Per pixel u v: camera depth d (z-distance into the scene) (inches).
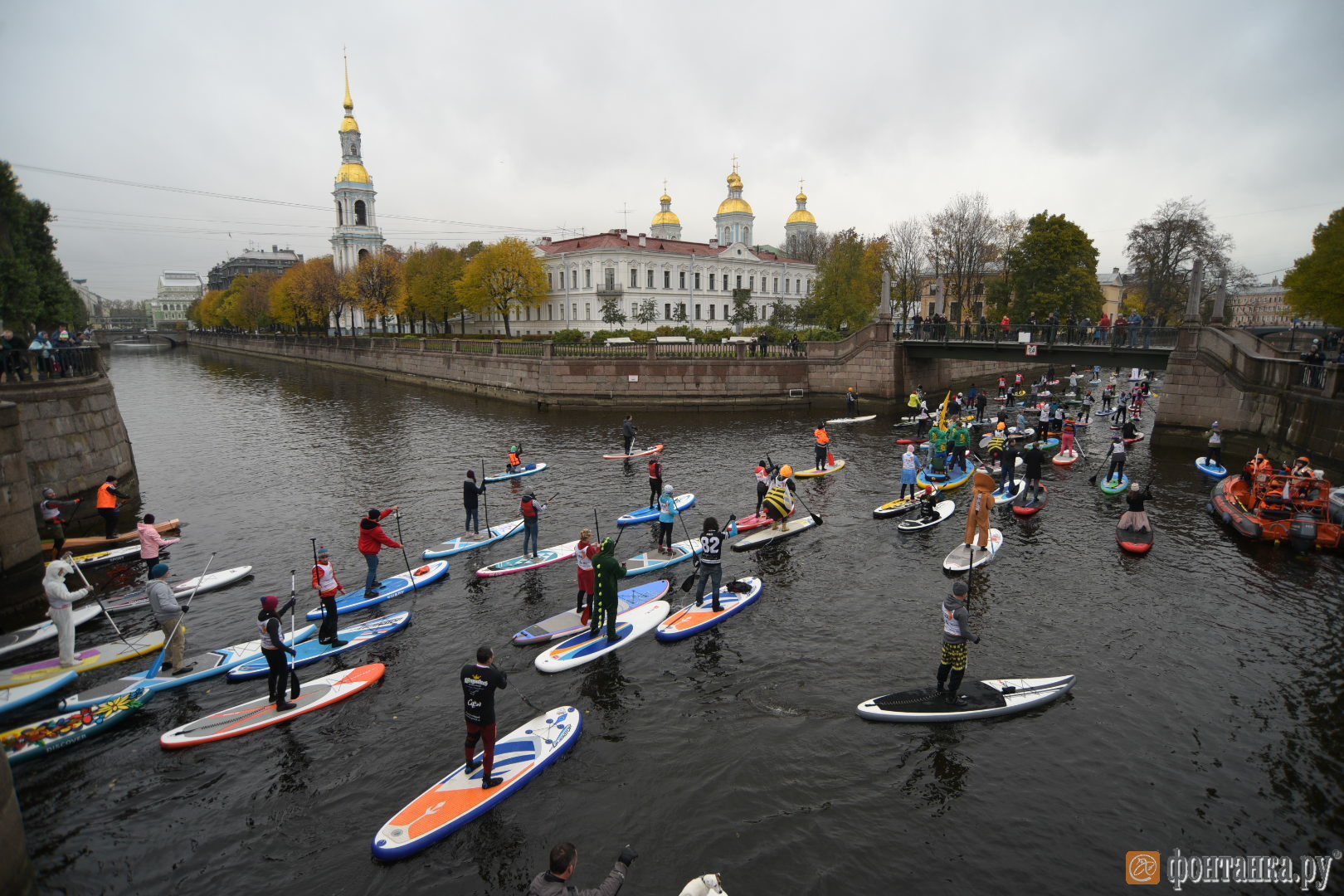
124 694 397.7
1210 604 519.2
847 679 421.7
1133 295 3412.9
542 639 466.6
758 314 3420.3
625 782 333.1
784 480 680.4
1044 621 493.7
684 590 498.0
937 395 1903.3
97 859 294.5
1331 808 314.2
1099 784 330.0
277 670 386.9
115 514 699.4
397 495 863.7
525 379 1763.0
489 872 282.0
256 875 284.4
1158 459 1050.1
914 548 647.1
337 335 2994.6
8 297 1609.3
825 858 286.2
